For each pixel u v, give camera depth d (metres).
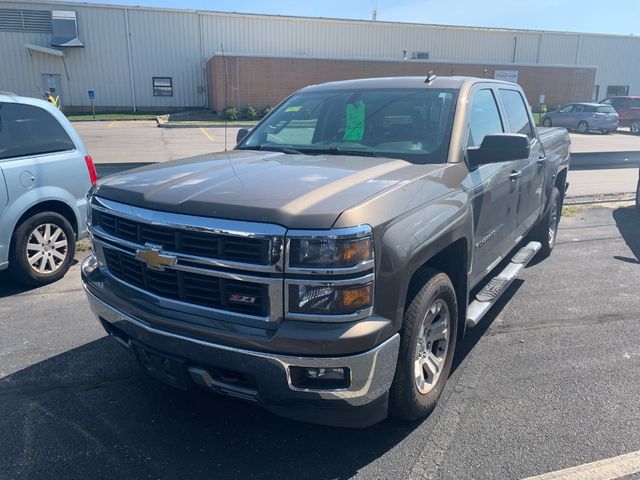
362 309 2.48
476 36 44.62
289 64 37.50
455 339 3.48
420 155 3.57
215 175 3.07
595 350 4.22
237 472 2.83
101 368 3.96
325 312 2.44
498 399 3.51
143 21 37.41
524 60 46.09
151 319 2.75
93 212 3.24
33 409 3.43
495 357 4.11
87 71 37.03
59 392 3.63
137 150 17.91
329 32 41.16
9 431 3.19
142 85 38.34
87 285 3.28
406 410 3.03
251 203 2.54
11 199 5.32
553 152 6.17
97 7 36.25
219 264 2.54
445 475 2.79
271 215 2.45
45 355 4.16
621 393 3.58
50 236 5.79
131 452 3.00
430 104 3.91
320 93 4.55
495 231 4.21
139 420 3.31
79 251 7.04
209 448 3.04
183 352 2.67
